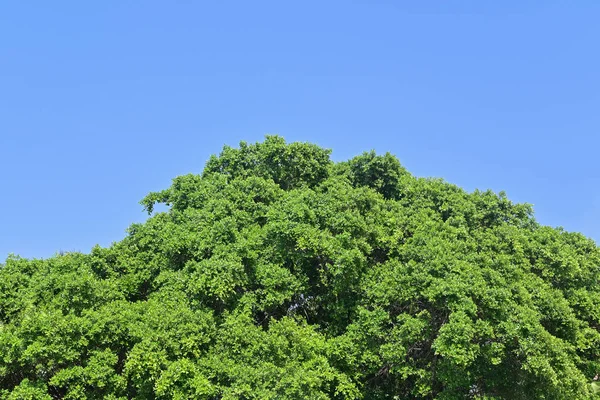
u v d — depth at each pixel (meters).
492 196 27.00
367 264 22.08
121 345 18.17
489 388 20.39
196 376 16.45
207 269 19.47
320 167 26.94
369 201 23.62
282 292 20.20
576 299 23.31
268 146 27.34
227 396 15.92
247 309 19.44
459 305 18.16
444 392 18.88
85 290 19.22
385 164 28.27
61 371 16.47
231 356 17.81
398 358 19.03
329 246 19.89
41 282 20.27
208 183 25.92
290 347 18.88
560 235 26.56
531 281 22.08
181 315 18.06
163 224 24.00
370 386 21.59
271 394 16.16
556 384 18.05
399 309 20.44
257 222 23.61
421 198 26.08
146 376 16.81
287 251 20.97
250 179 24.84
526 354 18.00
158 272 22.77
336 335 21.02
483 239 23.70
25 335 16.80
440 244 21.08
